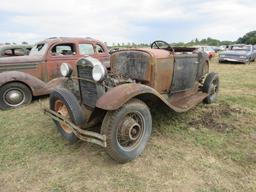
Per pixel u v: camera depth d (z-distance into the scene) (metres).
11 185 2.54
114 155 2.73
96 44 6.71
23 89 5.23
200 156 3.04
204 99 5.04
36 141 3.49
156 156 3.04
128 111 2.74
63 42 6.18
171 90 4.00
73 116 2.92
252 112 4.62
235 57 14.96
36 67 5.90
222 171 2.73
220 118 4.29
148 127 3.04
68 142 3.43
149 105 3.43
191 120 4.17
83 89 3.28
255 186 2.49
